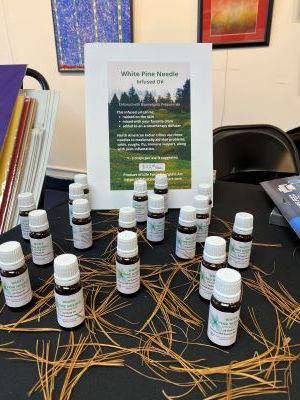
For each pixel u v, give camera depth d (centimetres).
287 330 40
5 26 224
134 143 71
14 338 39
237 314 36
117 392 32
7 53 232
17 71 92
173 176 72
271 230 65
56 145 242
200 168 73
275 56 159
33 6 210
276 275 51
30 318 42
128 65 68
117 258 45
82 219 56
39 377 34
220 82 175
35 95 92
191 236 53
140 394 32
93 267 53
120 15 186
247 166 102
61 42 210
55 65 220
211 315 37
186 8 170
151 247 59
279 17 151
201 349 37
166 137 71
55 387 32
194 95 70
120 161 71
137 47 68
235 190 87
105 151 70
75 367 35
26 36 221
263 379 33
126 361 36
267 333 39
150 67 69
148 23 182
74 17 199
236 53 166
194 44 69
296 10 147
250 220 50
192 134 71
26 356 36
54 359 36
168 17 176
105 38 196
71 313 39
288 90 162
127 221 53
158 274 51
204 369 34
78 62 210
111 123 70
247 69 167
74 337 39
